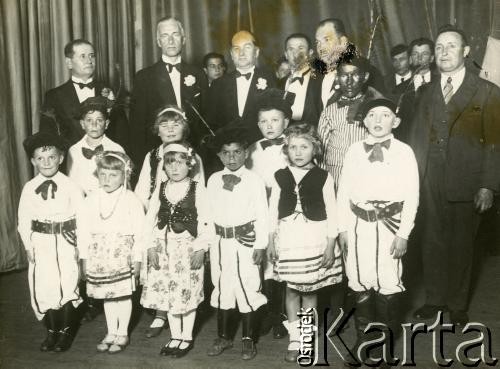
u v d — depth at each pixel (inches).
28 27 179.8
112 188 121.8
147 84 149.1
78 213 123.0
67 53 149.3
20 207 123.6
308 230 115.0
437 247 136.3
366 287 114.3
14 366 115.5
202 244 118.3
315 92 143.2
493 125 129.1
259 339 127.8
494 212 169.3
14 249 180.7
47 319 124.7
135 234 122.3
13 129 179.0
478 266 173.0
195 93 149.7
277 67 163.9
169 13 178.2
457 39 130.2
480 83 130.6
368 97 130.1
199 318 139.4
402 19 167.0
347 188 115.8
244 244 117.5
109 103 139.3
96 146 136.9
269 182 130.8
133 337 129.8
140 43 181.9
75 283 124.2
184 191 119.6
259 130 143.1
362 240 113.7
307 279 114.2
